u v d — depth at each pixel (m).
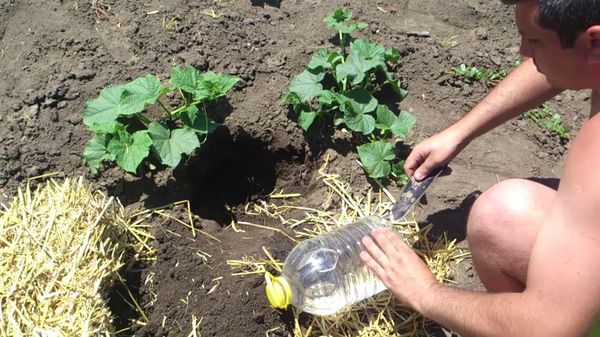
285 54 1.39
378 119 1.27
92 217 1.08
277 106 1.32
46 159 1.25
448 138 1.11
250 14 1.46
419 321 1.08
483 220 0.93
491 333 0.79
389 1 1.53
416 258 0.95
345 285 1.07
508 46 1.47
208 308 1.10
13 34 1.39
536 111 1.37
